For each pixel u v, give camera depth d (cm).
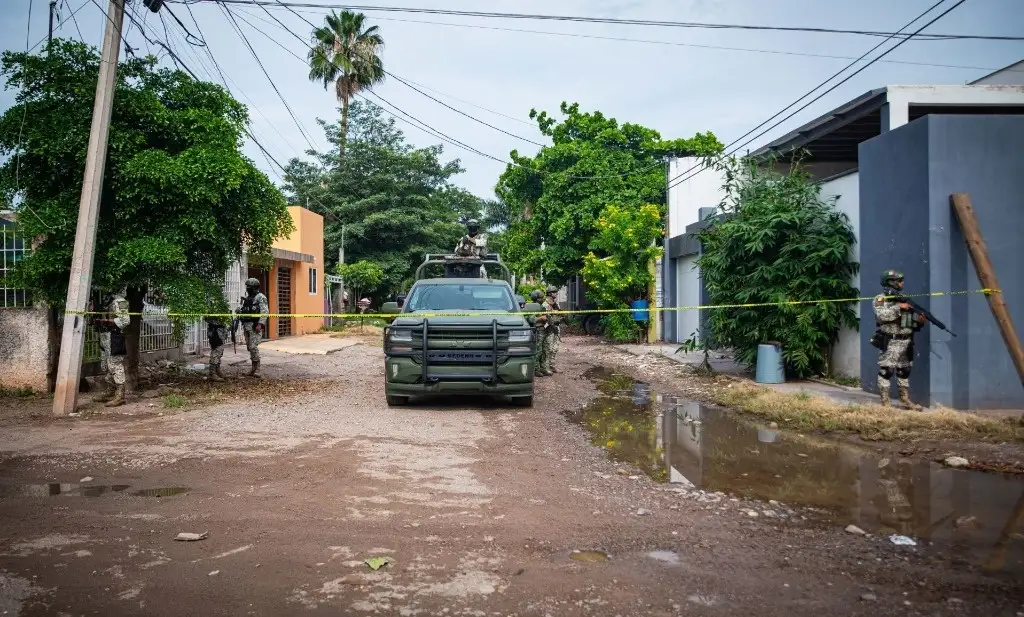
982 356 837
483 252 1327
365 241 3372
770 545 419
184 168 916
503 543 418
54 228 900
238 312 1245
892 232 916
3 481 555
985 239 837
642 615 324
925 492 536
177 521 456
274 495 513
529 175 2859
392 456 636
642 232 1992
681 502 509
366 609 330
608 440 735
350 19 3328
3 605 332
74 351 863
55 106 937
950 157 834
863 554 404
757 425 821
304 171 3559
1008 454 644
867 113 1162
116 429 763
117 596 343
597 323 2556
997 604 336
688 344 1343
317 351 1742
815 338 1074
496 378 885
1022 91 1081
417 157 3422
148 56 1019
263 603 336
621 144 2641
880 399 916
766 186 1241
